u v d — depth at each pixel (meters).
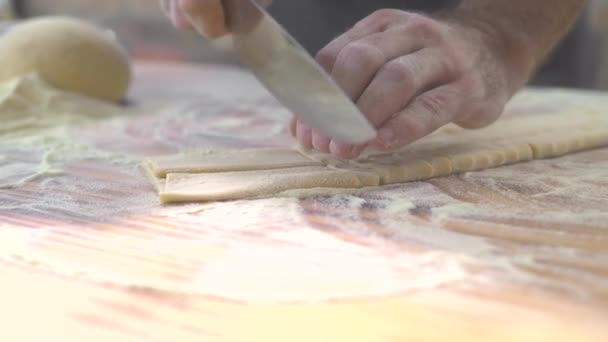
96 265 0.72
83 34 1.71
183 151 1.24
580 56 2.51
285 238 0.78
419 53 0.94
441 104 0.94
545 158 1.13
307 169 1.01
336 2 2.29
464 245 0.75
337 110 0.80
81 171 1.11
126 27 3.12
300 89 0.84
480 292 0.64
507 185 0.97
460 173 1.03
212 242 0.78
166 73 2.31
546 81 2.50
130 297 0.65
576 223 0.81
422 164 1.00
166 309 0.62
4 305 0.64
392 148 0.91
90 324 0.60
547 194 0.93
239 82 2.12
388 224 0.82
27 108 1.52
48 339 0.58
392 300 0.63
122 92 1.78
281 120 1.52
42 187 1.02
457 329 0.58
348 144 0.87
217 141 1.33
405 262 0.71
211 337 0.58
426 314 0.60
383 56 0.92
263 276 0.69
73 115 1.55
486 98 1.03
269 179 0.95
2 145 1.30
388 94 0.89
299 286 0.66
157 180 0.99
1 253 0.75
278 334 0.58
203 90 1.97
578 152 1.17
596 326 0.58
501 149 1.08
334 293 0.65
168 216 0.86
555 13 1.19
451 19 1.11
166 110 1.68
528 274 0.67
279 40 0.84
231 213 0.87
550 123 1.33
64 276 0.69
